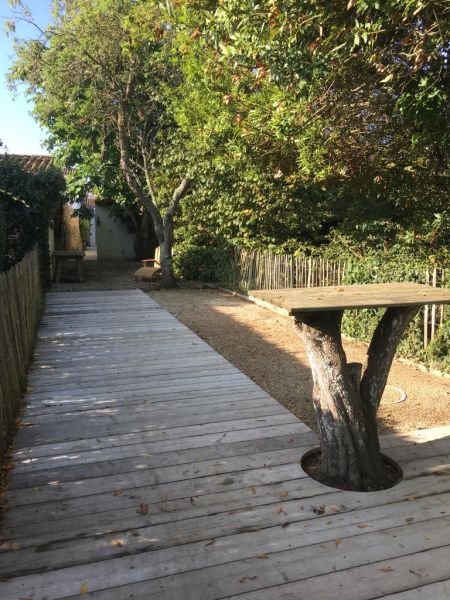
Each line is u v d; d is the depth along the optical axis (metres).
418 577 2.52
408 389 5.58
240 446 4.04
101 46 12.17
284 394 5.38
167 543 2.80
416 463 3.72
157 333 8.23
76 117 14.16
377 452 3.51
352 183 7.45
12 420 4.45
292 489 3.37
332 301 3.24
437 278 6.22
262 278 11.64
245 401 5.06
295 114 5.56
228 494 3.31
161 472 3.61
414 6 3.80
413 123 5.51
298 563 2.63
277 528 2.93
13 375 4.76
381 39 4.59
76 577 2.52
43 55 13.09
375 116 6.25
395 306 3.21
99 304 11.19
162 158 13.33
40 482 3.46
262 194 11.83
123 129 13.59
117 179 16.67
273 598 2.39
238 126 6.63
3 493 3.32
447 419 4.70
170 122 13.27
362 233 9.62
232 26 4.66
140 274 15.28
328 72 4.61
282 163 6.86
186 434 4.27
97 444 4.07
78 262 15.76
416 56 4.22
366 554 2.70
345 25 4.21
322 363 3.46
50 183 12.70
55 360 6.59
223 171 10.48
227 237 13.44
